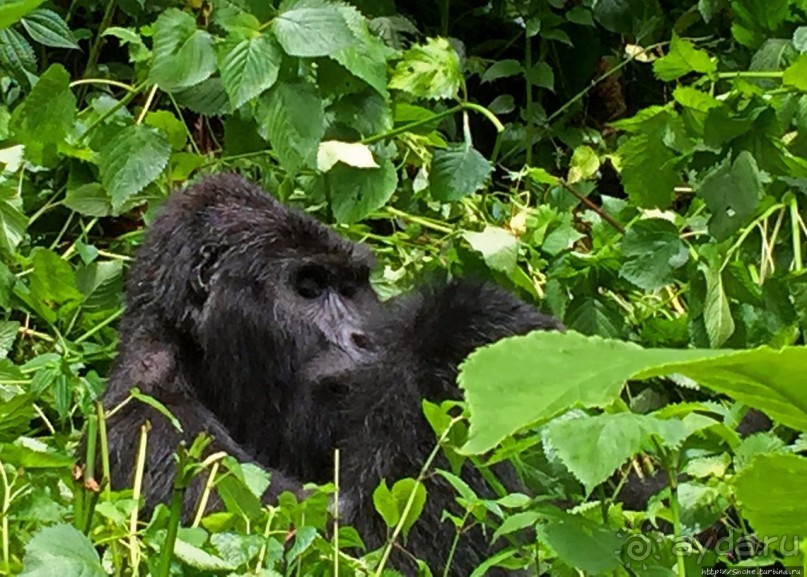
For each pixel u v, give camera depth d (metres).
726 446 2.65
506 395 0.96
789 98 4.44
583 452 1.83
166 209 4.06
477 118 7.40
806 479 1.22
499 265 4.73
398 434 3.27
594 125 7.67
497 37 7.88
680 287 5.25
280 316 3.84
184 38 4.69
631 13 7.38
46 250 4.54
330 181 4.98
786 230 4.79
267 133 4.68
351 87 4.94
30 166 5.23
